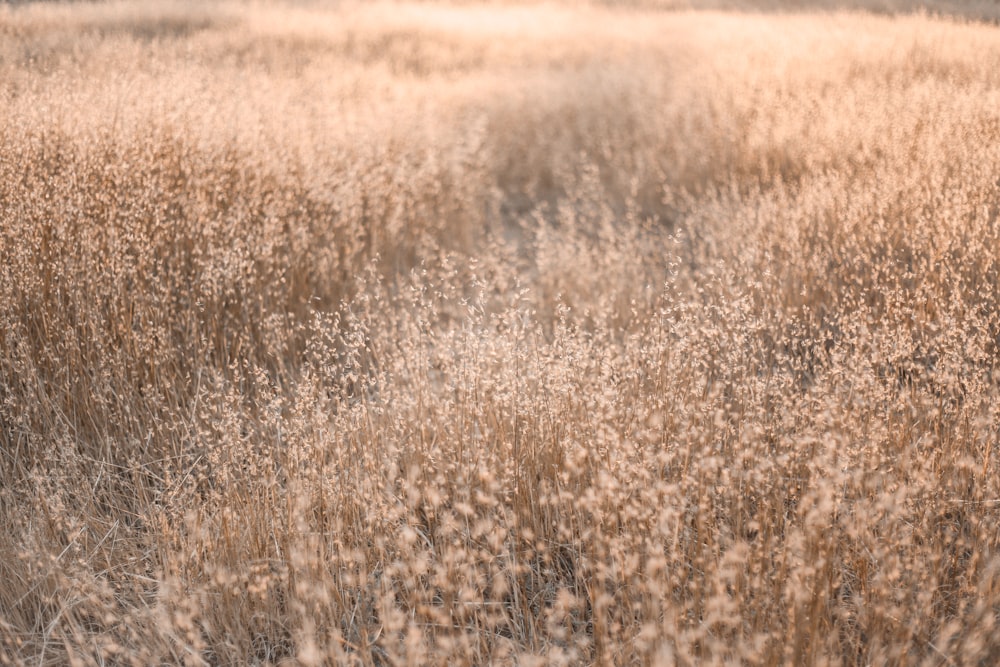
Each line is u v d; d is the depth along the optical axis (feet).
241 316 14.06
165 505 9.99
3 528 9.19
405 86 31.73
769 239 15.57
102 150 15.67
